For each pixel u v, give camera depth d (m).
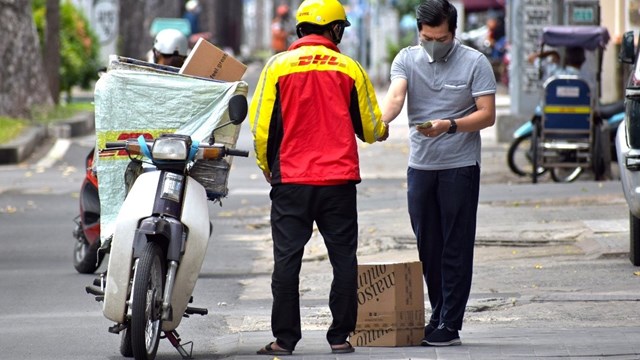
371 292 21.39
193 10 147.12
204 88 22.30
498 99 93.75
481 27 138.00
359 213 40.66
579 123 47.94
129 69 22.69
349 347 20.78
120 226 20.31
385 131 20.55
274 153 20.33
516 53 65.62
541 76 50.69
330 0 20.36
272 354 20.62
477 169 21.36
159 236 20.39
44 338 23.58
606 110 50.75
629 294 26.81
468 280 21.48
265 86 20.09
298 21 20.34
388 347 21.33
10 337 23.70
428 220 21.59
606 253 31.75
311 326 24.53
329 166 20.08
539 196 43.19
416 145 21.36
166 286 20.42
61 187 50.19
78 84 88.88
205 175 21.62
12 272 31.66
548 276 29.41
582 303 26.12
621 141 29.50
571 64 49.84
